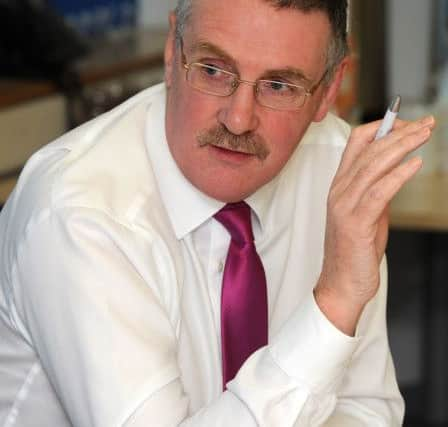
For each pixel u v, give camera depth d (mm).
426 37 5809
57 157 2672
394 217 4582
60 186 2510
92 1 7094
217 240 2805
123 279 2426
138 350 2371
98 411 2342
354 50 5066
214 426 2344
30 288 2473
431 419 5832
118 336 2363
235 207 2791
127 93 5699
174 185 2717
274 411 2340
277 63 2443
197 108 2496
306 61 2500
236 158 2520
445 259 5617
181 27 2529
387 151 2311
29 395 2703
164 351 2430
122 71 6062
